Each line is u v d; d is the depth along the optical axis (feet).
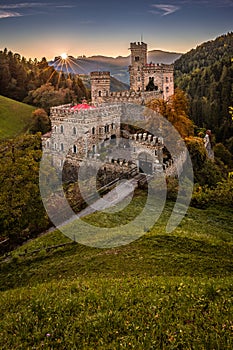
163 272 82.58
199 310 53.11
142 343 45.21
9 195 122.62
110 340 47.06
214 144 341.82
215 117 477.36
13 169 126.52
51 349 46.16
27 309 58.65
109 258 94.84
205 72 636.48
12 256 111.34
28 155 140.87
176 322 50.08
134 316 52.49
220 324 48.73
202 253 94.38
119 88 377.91
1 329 52.70
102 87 283.59
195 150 215.31
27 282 94.48
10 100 476.13
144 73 313.53
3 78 526.98
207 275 80.18
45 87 495.82
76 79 532.73
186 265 86.38
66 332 49.55
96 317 52.80
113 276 81.87
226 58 640.17
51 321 53.21
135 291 62.44
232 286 61.67
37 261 105.29
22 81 547.49
